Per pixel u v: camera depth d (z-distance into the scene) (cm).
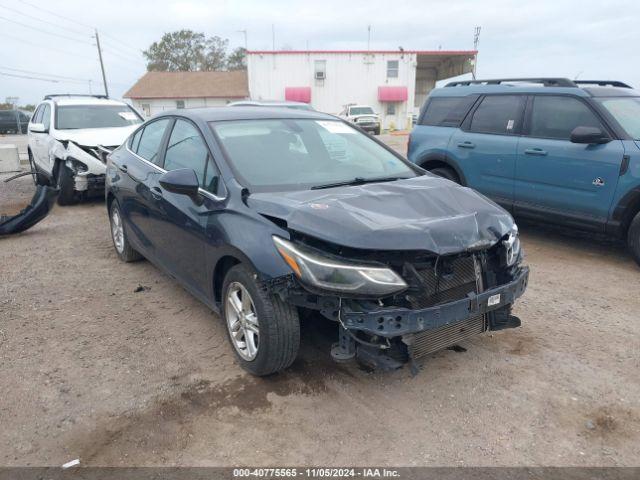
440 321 301
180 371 365
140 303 483
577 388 343
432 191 359
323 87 4106
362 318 291
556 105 632
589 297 495
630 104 616
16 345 402
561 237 705
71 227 772
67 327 434
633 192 551
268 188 365
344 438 296
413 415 316
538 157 632
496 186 688
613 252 636
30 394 338
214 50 7025
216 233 356
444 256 308
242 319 350
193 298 495
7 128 3547
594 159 579
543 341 407
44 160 1008
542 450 286
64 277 552
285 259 306
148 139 519
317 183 381
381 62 4088
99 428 305
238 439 296
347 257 297
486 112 708
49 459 281
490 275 334
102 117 1034
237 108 476
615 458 280
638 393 338
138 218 510
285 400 331
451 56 4141
